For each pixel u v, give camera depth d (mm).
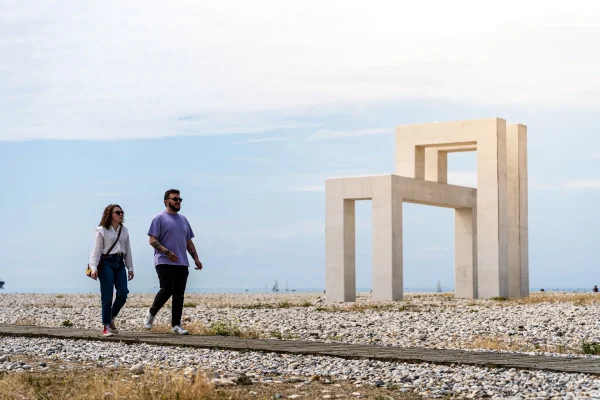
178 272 12078
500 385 7020
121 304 11516
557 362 8289
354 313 20688
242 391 6824
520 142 36031
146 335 11477
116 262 11438
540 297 29438
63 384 7215
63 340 11211
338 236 31281
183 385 6578
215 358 8984
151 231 12023
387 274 30625
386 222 30656
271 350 9453
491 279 32562
